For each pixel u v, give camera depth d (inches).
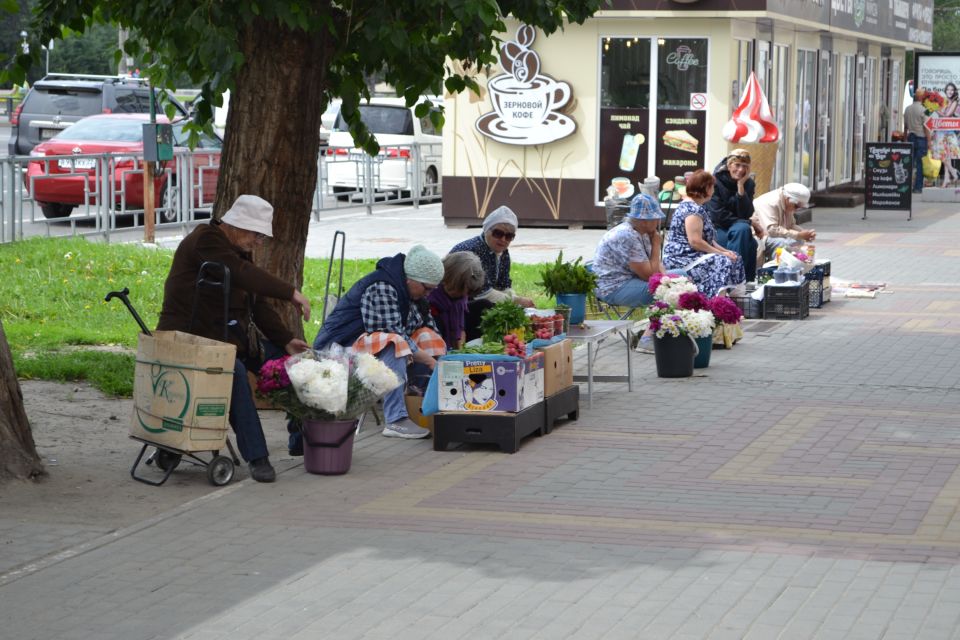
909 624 233.0
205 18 374.6
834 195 1264.8
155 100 793.6
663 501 315.0
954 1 2989.7
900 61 1636.3
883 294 685.3
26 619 238.7
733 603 244.2
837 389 450.3
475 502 314.8
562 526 294.4
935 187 1405.0
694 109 956.0
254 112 415.8
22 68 447.2
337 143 1214.9
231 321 347.6
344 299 382.3
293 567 266.5
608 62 968.9
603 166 980.6
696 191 569.9
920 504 311.9
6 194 761.0
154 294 623.2
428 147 1214.9
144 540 284.8
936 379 467.5
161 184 903.7
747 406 423.5
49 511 305.9
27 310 574.9
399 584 255.8
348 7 417.7
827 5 1124.5
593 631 231.0
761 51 1031.6
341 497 319.9
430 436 383.6
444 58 459.5
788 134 1123.9
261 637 229.6
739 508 308.7
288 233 425.1
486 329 391.2
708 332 469.7
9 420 330.0
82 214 834.2
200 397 324.8
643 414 413.1
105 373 452.8
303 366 333.4
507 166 994.7
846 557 271.4
